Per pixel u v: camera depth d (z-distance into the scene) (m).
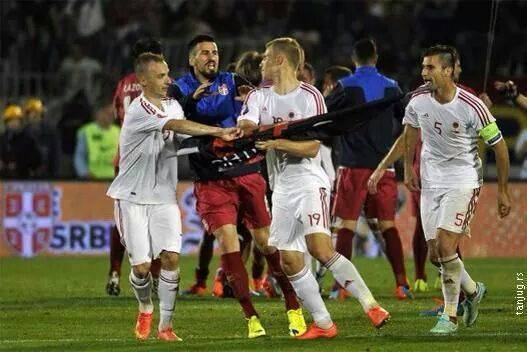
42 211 57.06
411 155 29.55
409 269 50.66
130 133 27.61
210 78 30.61
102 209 57.34
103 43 71.38
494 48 71.88
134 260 27.89
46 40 71.56
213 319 32.84
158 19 74.25
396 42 73.06
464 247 56.56
